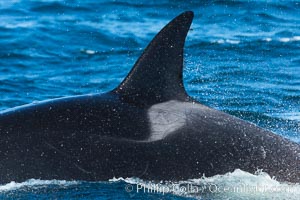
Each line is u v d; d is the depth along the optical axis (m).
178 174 44.03
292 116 61.25
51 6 101.81
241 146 45.19
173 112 45.56
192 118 45.56
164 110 45.53
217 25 93.69
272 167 44.91
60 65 79.44
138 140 44.53
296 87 69.81
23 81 72.88
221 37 87.62
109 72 76.94
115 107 45.44
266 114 61.62
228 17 96.94
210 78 71.94
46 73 76.25
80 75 75.81
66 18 97.06
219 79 71.75
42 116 45.19
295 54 81.44
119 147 44.34
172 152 44.38
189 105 46.34
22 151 44.22
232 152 44.88
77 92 70.19
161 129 44.91
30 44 86.38
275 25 93.62
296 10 100.12
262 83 70.88
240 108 63.00
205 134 45.12
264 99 65.81
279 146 46.00
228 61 78.31
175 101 46.16
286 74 74.12
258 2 102.31
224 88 68.81
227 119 46.44
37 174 43.97
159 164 44.09
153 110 45.47
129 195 43.22
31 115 45.31
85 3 102.94
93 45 86.69
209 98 65.81
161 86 45.97
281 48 83.69
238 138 45.47
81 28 92.50
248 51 82.25
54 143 44.41
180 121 45.28
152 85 45.84
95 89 71.06
